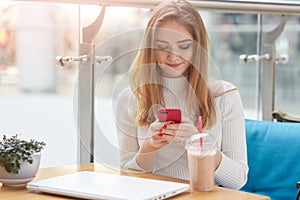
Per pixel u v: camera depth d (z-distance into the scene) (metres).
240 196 1.34
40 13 2.13
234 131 1.70
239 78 2.67
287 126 2.13
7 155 1.41
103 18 2.01
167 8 1.63
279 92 2.69
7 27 2.21
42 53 2.15
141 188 1.34
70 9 2.06
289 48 2.68
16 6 2.11
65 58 2.03
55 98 2.13
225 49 2.60
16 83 2.21
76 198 1.32
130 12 2.09
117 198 1.25
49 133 2.12
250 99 2.67
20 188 1.42
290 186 2.04
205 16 2.47
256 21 2.58
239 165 1.62
